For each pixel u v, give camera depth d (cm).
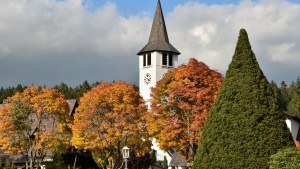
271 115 2648
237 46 2828
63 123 5750
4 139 5559
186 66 4600
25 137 5678
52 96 5703
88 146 5297
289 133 2670
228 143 2609
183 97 4503
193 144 4519
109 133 5200
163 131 4444
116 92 5341
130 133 5225
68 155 6712
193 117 4434
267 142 2575
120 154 5550
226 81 2772
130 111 5284
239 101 2673
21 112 5575
